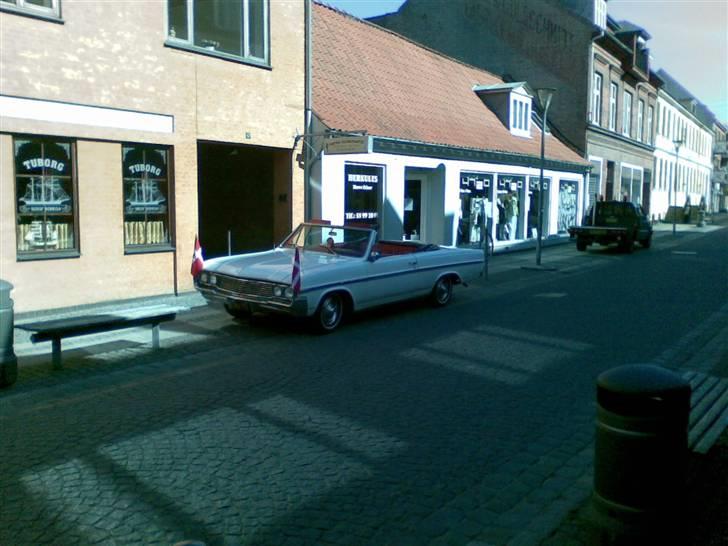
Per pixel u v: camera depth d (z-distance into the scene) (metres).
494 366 7.77
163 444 5.30
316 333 9.42
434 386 6.95
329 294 9.44
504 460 5.05
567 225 29.28
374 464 4.96
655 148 44.19
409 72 21.80
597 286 14.84
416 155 18.25
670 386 3.49
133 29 11.20
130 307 10.90
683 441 3.58
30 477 4.69
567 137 31.02
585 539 3.76
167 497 4.40
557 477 4.75
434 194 19.83
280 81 13.99
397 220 17.78
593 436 5.58
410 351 8.47
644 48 39.09
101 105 10.80
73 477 4.69
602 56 31.88
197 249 10.02
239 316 10.27
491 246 21.02
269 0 13.59
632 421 3.49
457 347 8.72
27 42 9.78
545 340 9.18
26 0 9.80
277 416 5.98
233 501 4.35
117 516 4.14
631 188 39.12
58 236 10.54
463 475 4.78
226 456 5.07
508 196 23.88
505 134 24.16
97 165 10.89
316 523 4.07
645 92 40.84
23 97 9.78
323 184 15.00
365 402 6.41
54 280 10.41
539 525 3.96
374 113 17.50
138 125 11.38
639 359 8.15
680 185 55.38
